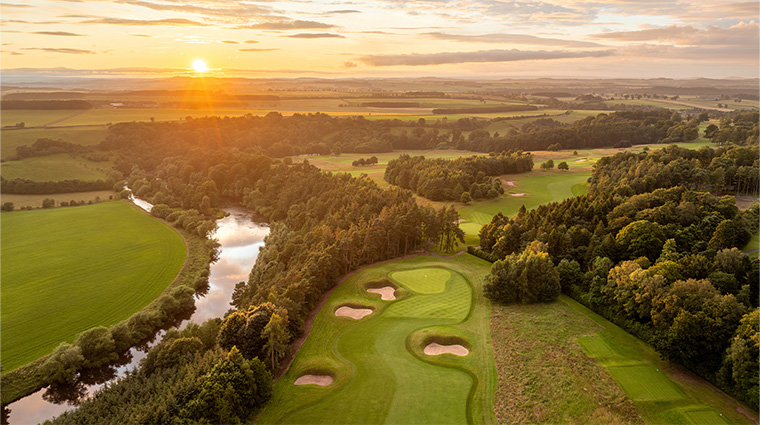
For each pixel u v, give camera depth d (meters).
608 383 55.03
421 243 113.75
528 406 52.12
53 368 65.94
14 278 103.62
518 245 95.75
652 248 80.69
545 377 56.72
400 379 57.97
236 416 51.06
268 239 123.50
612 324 70.12
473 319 73.31
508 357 61.72
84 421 51.72
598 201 103.69
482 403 53.16
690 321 55.91
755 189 121.50
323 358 63.59
